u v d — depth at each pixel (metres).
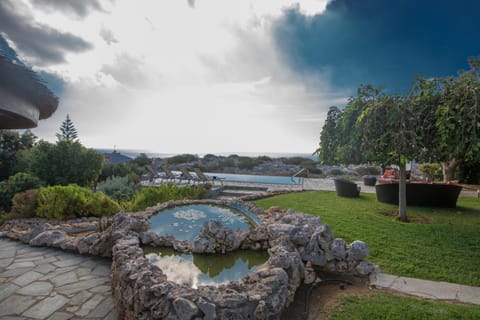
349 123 6.03
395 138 4.75
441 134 4.38
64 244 4.11
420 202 6.87
